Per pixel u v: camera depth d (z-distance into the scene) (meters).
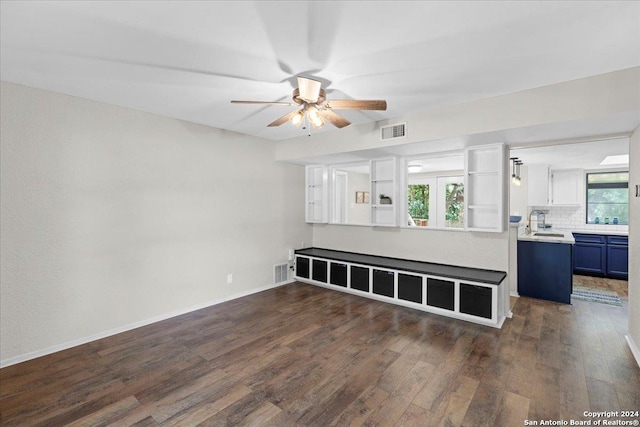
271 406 2.11
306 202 5.68
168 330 3.37
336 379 2.43
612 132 3.05
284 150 4.93
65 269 2.96
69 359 2.75
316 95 2.23
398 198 4.62
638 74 2.35
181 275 3.86
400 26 1.82
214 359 2.74
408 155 4.48
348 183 7.30
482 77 2.54
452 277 3.63
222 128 4.26
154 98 3.06
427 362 2.68
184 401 2.16
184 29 1.87
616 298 4.46
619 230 5.90
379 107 2.48
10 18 1.74
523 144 3.66
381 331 3.32
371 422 1.96
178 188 3.82
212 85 2.72
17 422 1.96
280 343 3.05
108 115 3.22
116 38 1.97
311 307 4.09
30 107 2.74
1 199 2.61
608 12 1.67
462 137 3.29
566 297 4.23
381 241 4.91
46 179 2.84
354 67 2.36
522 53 2.14
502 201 3.60
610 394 2.21
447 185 6.84
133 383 2.38
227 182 4.36
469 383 2.36
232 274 4.45
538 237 4.63
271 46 2.06
